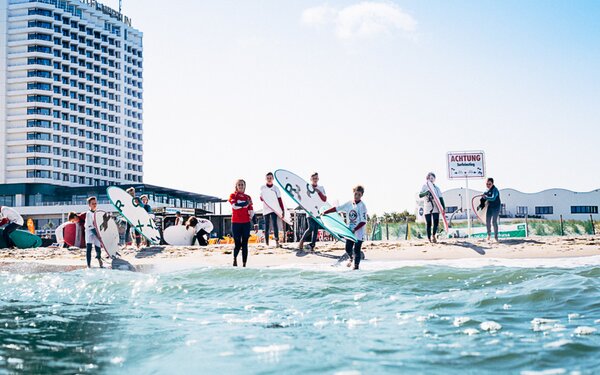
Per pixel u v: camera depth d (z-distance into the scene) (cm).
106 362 464
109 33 11762
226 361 455
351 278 927
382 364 430
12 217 2008
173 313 698
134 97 12550
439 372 405
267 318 645
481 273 909
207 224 1973
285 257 1294
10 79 10250
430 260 1204
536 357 432
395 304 702
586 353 437
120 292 892
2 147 10100
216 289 882
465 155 1864
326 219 1330
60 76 10650
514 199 6469
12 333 584
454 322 578
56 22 10550
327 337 532
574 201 6362
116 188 1587
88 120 11250
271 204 1455
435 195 1468
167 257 1380
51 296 877
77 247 1756
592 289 709
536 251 1285
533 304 654
